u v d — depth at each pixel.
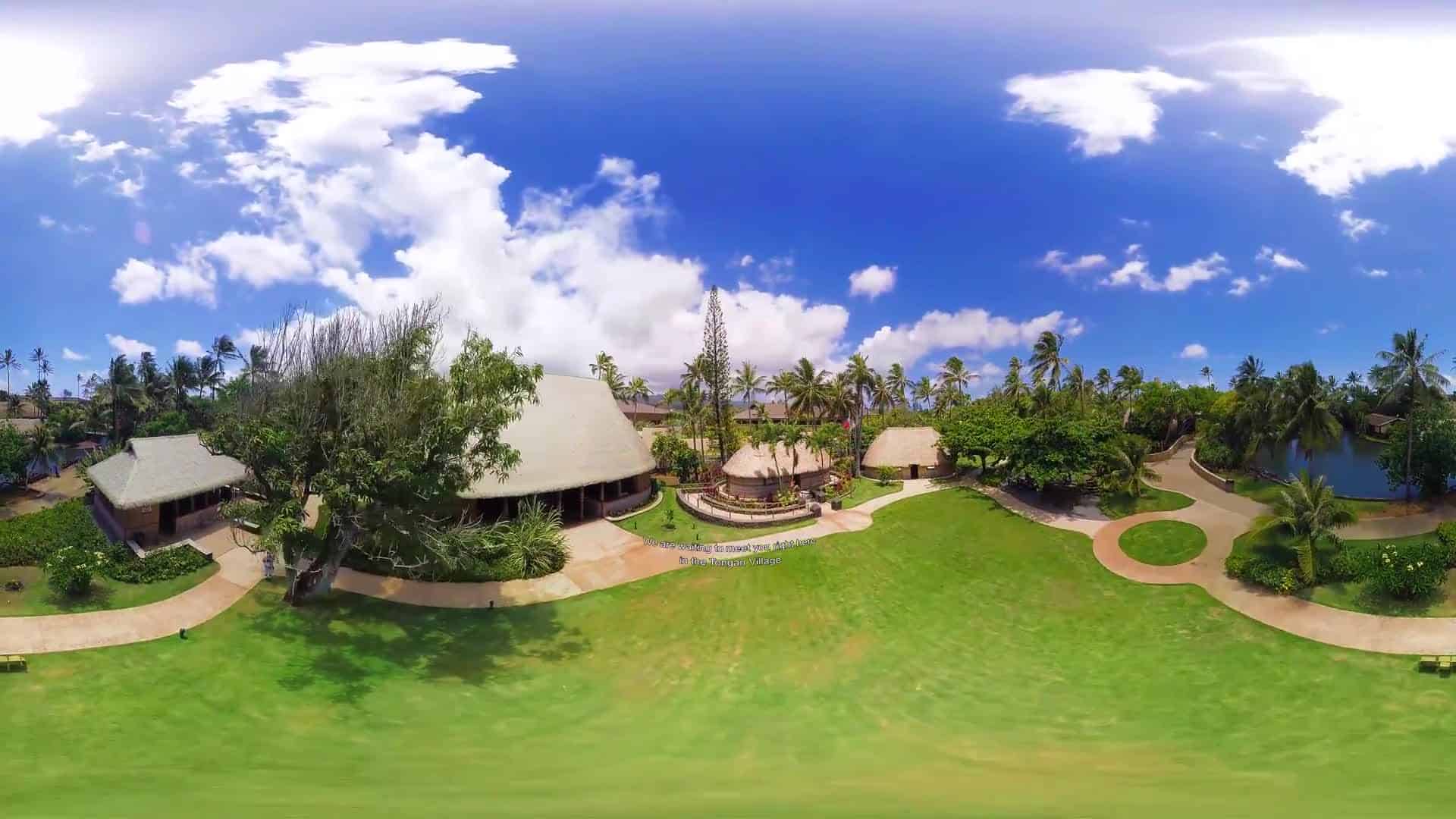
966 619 39.12
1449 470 47.75
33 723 22.97
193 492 45.56
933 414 127.81
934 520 56.03
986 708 28.44
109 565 37.06
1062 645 35.56
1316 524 37.91
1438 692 27.80
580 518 56.09
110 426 104.69
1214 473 70.38
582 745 23.95
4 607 32.03
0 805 16.11
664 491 69.44
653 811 16.23
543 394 58.59
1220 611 37.47
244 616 34.19
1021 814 15.95
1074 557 47.06
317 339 35.34
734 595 41.94
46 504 63.62
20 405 116.06
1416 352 49.97
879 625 38.31
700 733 25.52
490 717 26.50
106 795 17.08
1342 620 34.28
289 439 33.53
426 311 36.41
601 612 39.53
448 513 46.03
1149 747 24.14
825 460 73.31
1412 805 17.20
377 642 33.31
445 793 17.97
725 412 94.44
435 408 34.56
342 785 18.72
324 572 36.19
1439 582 34.47
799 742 24.53
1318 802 17.33
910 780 19.86
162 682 26.98
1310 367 66.94
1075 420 59.62
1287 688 29.33
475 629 36.38
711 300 84.50
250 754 21.72
